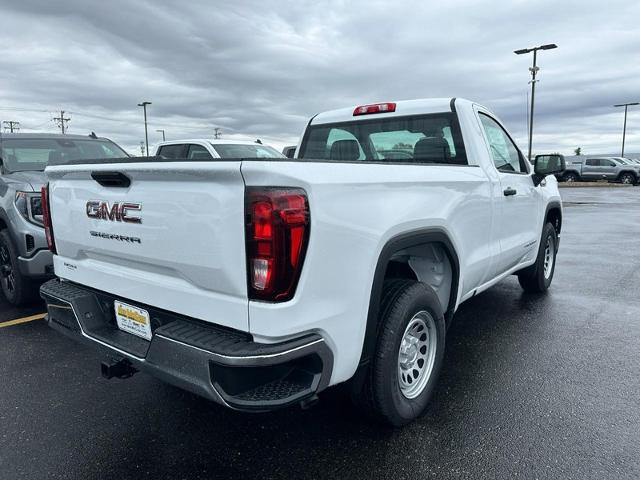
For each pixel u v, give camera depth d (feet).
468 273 12.05
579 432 9.71
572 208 62.28
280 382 7.57
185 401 11.29
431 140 13.74
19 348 14.47
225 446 9.49
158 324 8.70
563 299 19.29
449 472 8.57
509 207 14.62
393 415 9.50
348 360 8.19
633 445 9.24
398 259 11.49
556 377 12.19
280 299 7.08
